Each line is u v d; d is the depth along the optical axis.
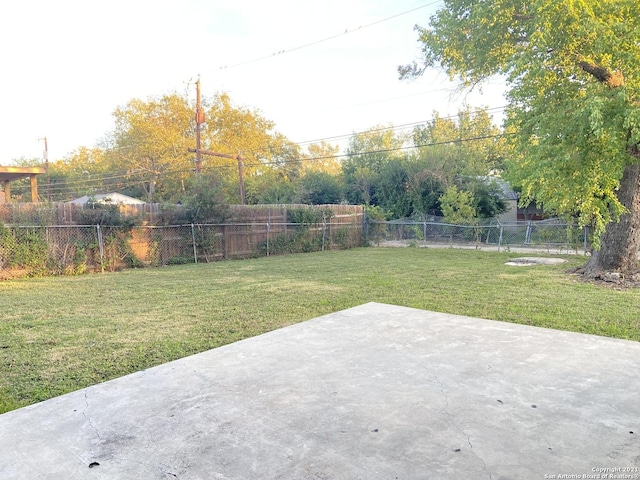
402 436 1.77
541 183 7.76
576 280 7.59
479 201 19.80
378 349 3.01
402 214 22.66
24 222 9.15
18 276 8.98
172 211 11.55
